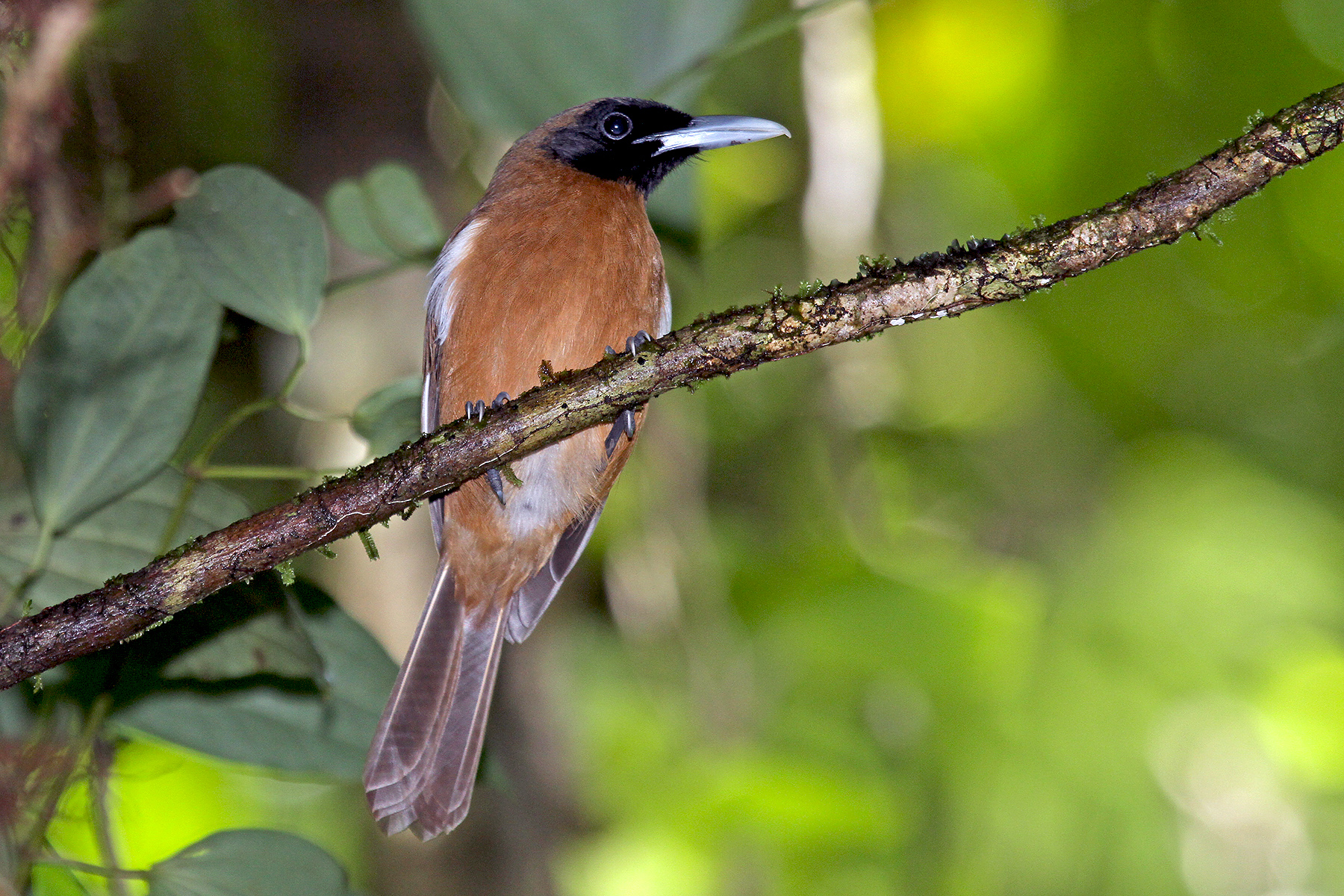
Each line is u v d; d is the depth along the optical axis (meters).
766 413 14.95
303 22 9.49
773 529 14.59
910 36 13.22
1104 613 12.59
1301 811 11.86
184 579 5.04
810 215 11.27
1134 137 13.82
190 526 6.38
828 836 10.98
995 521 16.64
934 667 11.70
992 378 16.97
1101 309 16.62
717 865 10.96
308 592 6.86
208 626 6.30
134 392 6.15
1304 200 15.59
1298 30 13.55
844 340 5.23
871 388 13.53
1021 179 14.02
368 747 6.85
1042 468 16.66
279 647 6.36
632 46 7.88
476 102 7.83
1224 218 4.94
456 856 9.85
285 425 9.38
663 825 10.94
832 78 11.07
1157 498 13.46
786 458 14.77
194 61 10.30
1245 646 12.44
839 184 11.17
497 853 9.98
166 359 6.20
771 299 5.35
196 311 6.25
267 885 6.19
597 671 13.12
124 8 8.23
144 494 6.36
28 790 6.18
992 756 11.58
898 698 11.87
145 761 8.75
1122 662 12.28
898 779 11.70
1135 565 12.91
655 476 12.16
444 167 9.79
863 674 11.89
